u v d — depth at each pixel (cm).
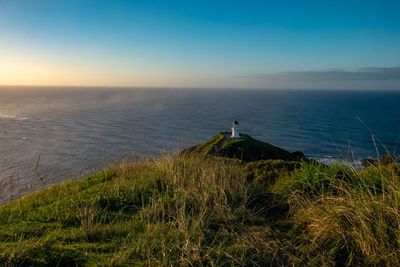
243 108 17450
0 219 705
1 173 4438
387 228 540
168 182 893
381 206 566
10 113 14762
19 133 8712
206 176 869
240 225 654
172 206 746
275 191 839
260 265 526
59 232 633
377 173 714
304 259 545
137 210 762
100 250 566
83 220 679
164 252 544
